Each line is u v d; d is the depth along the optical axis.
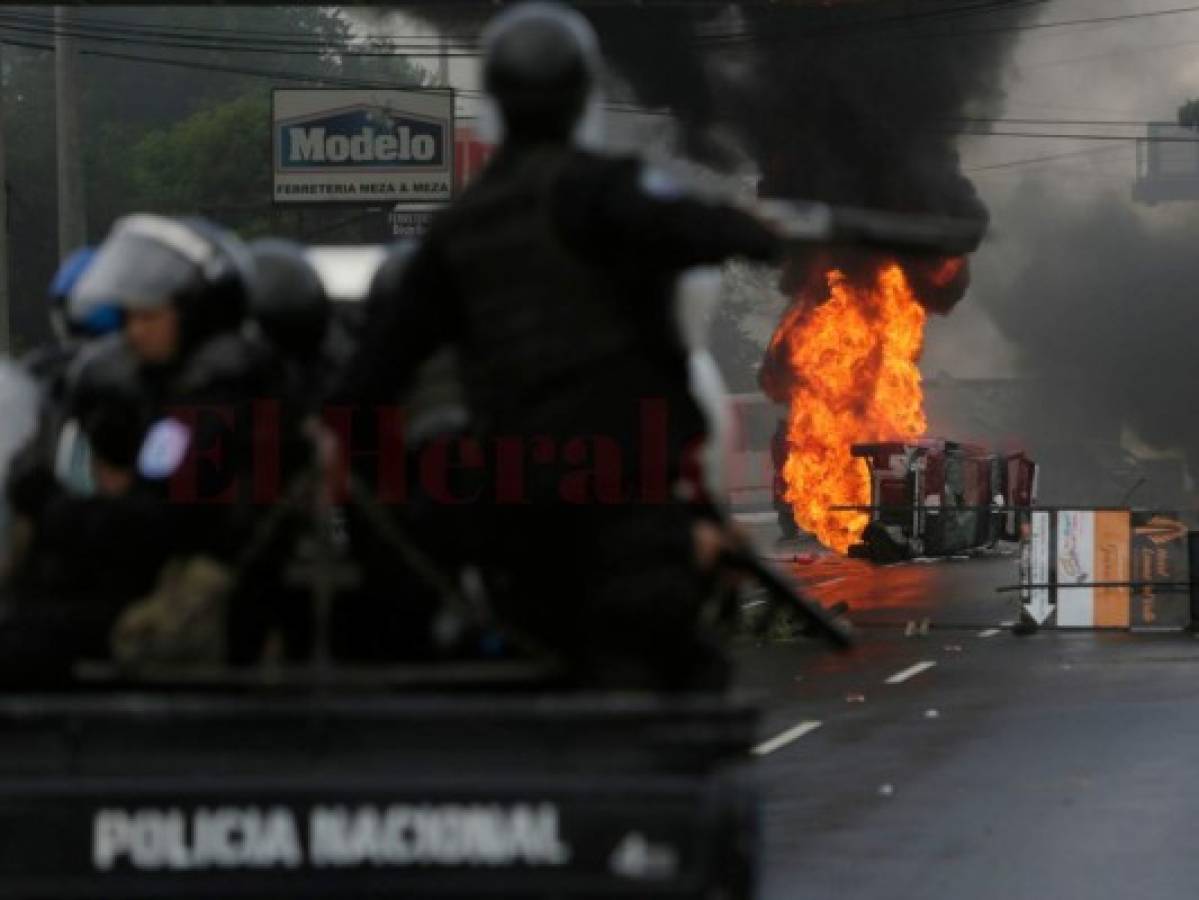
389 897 14.84
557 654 16.62
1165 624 85.19
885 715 57.31
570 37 16.12
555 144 16.09
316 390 18.34
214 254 17.20
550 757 14.88
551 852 14.75
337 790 14.86
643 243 15.31
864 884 32.91
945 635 84.31
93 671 16.30
